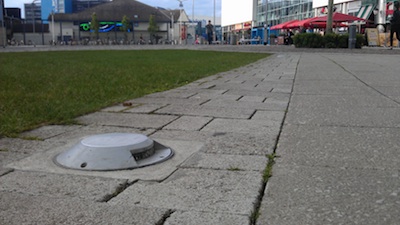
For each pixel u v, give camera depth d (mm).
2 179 2609
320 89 7113
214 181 2557
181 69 12086
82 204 2221
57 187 2467
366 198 2287
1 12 57562
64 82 8430
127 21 72875
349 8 39719
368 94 6406
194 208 2162
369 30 30156
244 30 71875
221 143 3471
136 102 5797
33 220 2041
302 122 4312
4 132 3828
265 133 3826
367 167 2820
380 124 4176
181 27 77750
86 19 74000
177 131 3949
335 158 3027
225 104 5578
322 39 24109
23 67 13156
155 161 2920
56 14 73562
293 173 2705
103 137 3139
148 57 19922
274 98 6121
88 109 5098
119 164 2797
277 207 2178
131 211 2129
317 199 2277
